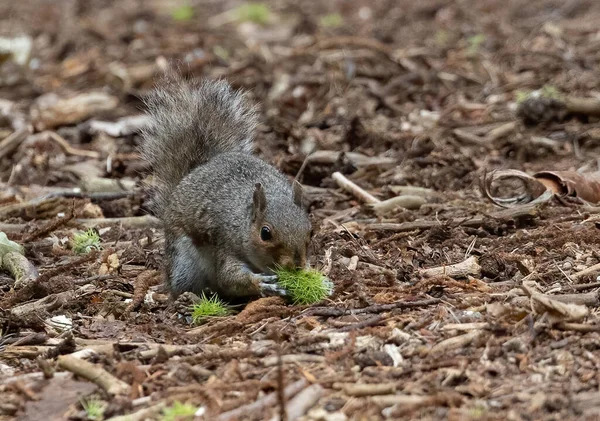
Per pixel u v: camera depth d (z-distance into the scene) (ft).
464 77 66.54
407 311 32.42
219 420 25.55
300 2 98.32
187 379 28.35
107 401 27.50
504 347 28.96
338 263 37.24
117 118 62.69
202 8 98.07
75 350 30.94
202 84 43.29
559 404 25.55
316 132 57.26
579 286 33.55
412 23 84.58
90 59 77.10
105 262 39.40
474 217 42.29
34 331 33.50
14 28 88.28
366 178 50.21
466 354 28.94
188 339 31.76
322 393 26.73
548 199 42.96
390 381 27.53
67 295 35.65
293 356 29.27
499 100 61.57
